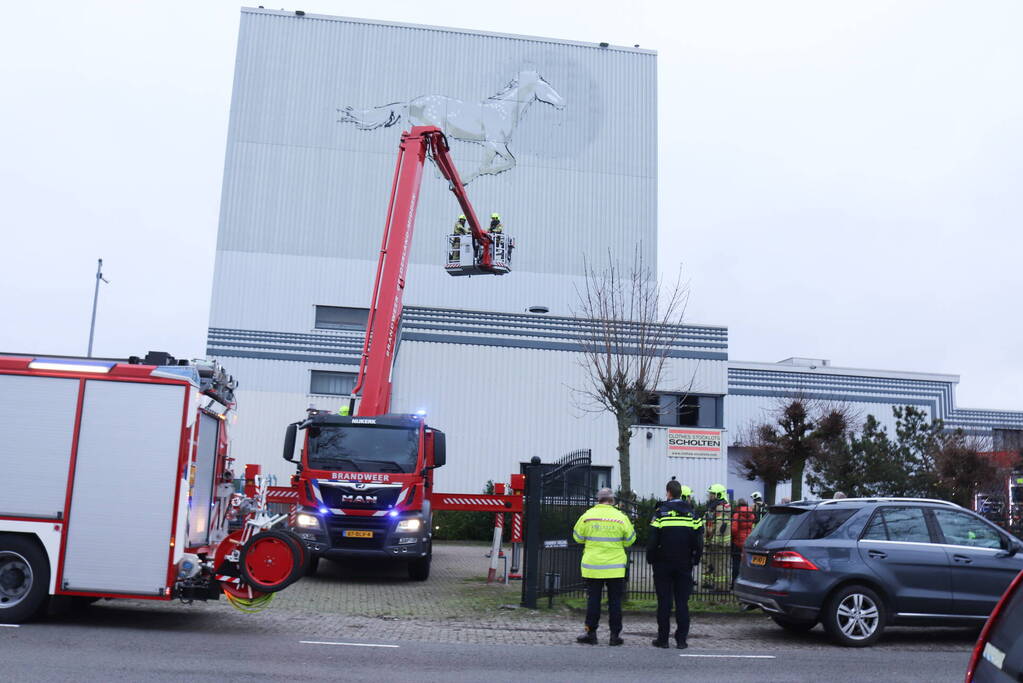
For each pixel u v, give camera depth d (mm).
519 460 27672
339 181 39562
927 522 11008
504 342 28188
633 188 41750
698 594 14039
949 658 9812
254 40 40219
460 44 41719
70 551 9898
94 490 10008
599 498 10852
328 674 7871
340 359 37188
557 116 41719
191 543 10422
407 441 15859
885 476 20562
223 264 37875
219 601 12602
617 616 10477
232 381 11773
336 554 15242
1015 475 22688
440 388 27672
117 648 8656
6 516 9922
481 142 40906
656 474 28188
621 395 21219
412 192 18719
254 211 38594
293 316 37969
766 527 11469
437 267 39344
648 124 42562
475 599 14055
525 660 9125
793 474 22547
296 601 13188
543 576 13602
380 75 40844
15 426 10094
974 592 10711
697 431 28516
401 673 8109
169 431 10156
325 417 15984
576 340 28484
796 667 9062
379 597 14094
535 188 40875
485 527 26438
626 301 36500
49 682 7016
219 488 11672
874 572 10594
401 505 15445
